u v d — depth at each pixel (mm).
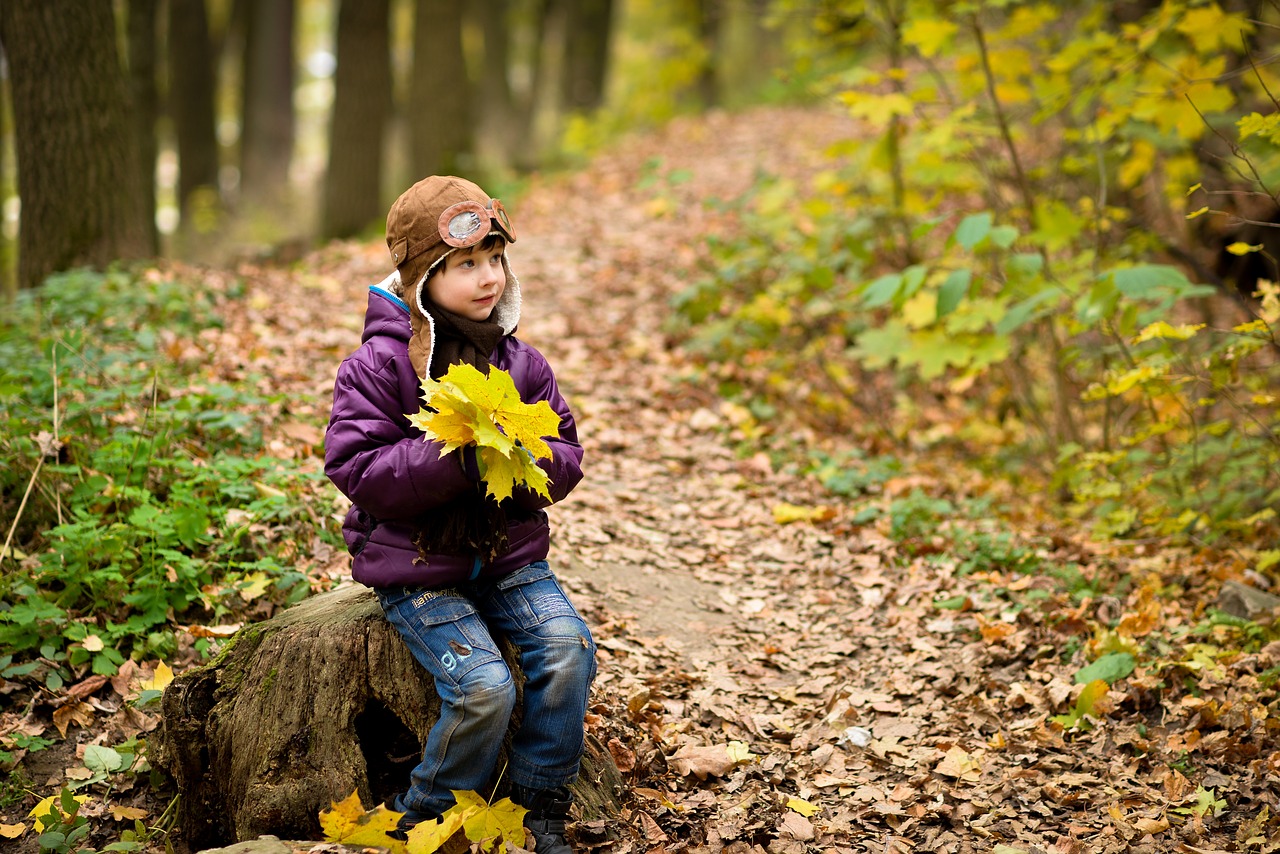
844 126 14078
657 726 3283
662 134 16000
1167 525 4414
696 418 5988
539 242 9391
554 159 16594
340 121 12109
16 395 4223
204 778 2682
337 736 2561
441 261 2420
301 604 2871
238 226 16188
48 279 6094
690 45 15875
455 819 2336
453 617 2434
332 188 12195
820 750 3314
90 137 6938
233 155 24109
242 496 3877
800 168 11742
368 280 8156
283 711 2572
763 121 15789
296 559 3820
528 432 2283
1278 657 3516
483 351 2494
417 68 13195
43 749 3027
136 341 5125
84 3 6867
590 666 2510
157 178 11328
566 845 2508
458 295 2449
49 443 3734
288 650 2607
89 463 4020
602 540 4535
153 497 3869
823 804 3053
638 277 8219
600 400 6102
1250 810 2932
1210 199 6457
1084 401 5352
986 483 5660
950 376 7207
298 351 5859
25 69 6820
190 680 2705
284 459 4305
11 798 2854
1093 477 5078
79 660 3244
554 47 30516
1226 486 4719
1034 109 6492
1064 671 3654
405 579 2432
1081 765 3199
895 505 4906
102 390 4367
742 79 25625
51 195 6918
